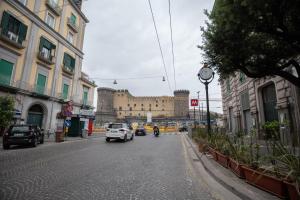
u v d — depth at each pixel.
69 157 9.74
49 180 5.76
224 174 6.00
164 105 88.12
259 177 4.46
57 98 27.73
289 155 3.97
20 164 8.00
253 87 17.92
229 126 26.89
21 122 22.19
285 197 3.89
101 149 12.98
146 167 7.67
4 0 20.52
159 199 4.44
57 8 27.62
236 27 7.36
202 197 4.57
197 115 81.50
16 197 4.43
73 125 25.52
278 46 8.59
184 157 10.17
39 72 24.97
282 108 13.32
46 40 25.84
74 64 32.06
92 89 38.47
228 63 8.69
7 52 20.98
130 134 21.30
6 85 20.20
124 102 90.00
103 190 4.96
